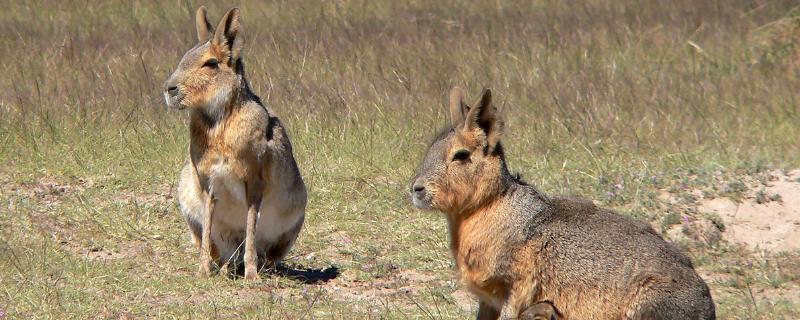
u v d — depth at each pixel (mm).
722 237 25297
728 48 43219
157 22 47344
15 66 37844
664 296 17062
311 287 22641
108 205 27125
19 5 49188
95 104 33531
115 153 30234
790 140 32438
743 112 35344
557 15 49219
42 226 25359
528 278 17531
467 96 35438
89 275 22281
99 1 50281
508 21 47750
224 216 23703
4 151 29859
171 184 28578
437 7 51562
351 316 20547
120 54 39969
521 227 17469
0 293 20906
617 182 28328
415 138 31438
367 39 43250
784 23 45156
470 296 22078
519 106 34875
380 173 29656
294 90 35375
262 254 24062
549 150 31031
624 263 17297
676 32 45281
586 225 17625
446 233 25953
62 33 43750
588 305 17375
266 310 20609
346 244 25609
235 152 22688
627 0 51812
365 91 35594
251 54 39812
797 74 39875
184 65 22641
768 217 25953
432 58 40469
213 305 20812
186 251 24750
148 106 33531
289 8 50312
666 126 33250
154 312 20391
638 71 40031
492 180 17594
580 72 39062
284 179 23609
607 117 33938
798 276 23250
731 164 29375
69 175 28969
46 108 32531
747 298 21641
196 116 22844
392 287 22906
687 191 27391
